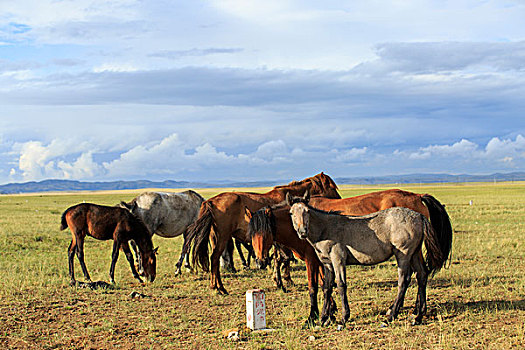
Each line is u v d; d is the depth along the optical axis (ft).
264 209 28.43
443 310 29.58
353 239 26.94
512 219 92.73
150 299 34.37
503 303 31.01
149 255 40.32
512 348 22.81
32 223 94.99
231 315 30.07
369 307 31.07
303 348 23.47
